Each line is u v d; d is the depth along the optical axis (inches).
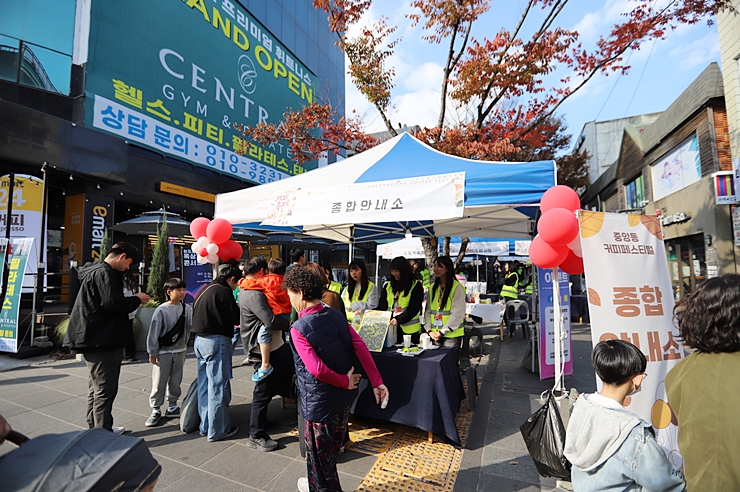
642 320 102.0
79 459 37.1
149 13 433.1
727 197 340.5
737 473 42.8
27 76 350.9
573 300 419.2
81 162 357.4
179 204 472.4
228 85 543.8
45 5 362.0
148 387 189.9
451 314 158.2
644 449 51.6
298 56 719.1
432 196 124.2
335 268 753.6
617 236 105.6
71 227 381.4
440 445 126.6
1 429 42.1
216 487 102.3
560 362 108.7
